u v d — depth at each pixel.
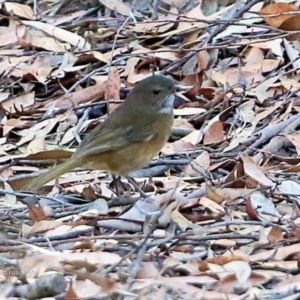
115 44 14.37
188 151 12.07
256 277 8.24
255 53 14.07
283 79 13.48
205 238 9.09
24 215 10.33
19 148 12.95
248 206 9.71
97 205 10.43
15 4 16.27
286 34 14.01
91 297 7.85
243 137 12.28
